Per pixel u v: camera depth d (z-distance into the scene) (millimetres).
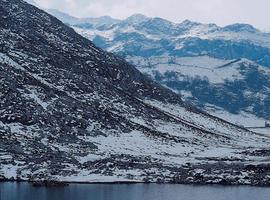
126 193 153500
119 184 170375
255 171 195000
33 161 187500
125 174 182000
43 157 193250
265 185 177625
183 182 179000
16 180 169250
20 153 194625
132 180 176750
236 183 178625
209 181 180250
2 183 164875
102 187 162875
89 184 168250
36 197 142875
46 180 165750
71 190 155750
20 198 140875
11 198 140750
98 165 189625
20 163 183875
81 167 187125
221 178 181250
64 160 193500
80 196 146375
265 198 151750
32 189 155250
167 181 179000
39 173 175375
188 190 162875
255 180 181750
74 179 173375
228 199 149250
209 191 162375
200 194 156125
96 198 144125
